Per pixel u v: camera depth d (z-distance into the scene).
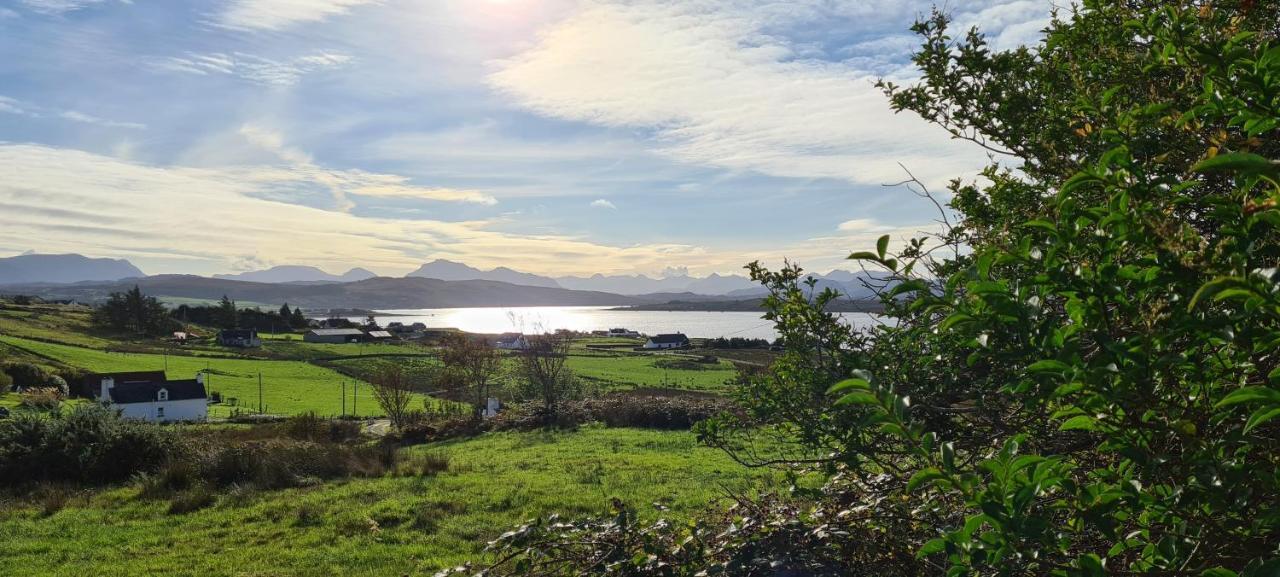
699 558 3.88
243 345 155.75
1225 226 1.41
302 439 33.84
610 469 22.69
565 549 4.23
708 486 18.09
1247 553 1.51
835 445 3.79
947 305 1.70
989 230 2.92
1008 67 3.72
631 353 131.00
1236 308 1.47
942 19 3.81
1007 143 3.57
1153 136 2.03
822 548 3.74
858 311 3.64
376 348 152.50
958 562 1.57
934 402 3.10
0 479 21.47
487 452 29.69
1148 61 2.24
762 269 3.92
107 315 170.25
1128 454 1.51
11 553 14.30
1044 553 1.58
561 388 53.03
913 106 3.91
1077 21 3.12
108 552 14.23
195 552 14.04
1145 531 1.68
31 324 149.00
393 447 26.73
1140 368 1.42
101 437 22.94
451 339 58.19
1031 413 2.55
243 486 19.75
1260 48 1.42
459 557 12.84
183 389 76.25
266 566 12.84
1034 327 1.54
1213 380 1.50
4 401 70.62
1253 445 1.51
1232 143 1.89
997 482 1.46
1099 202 2.39
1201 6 2.28
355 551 13.50
